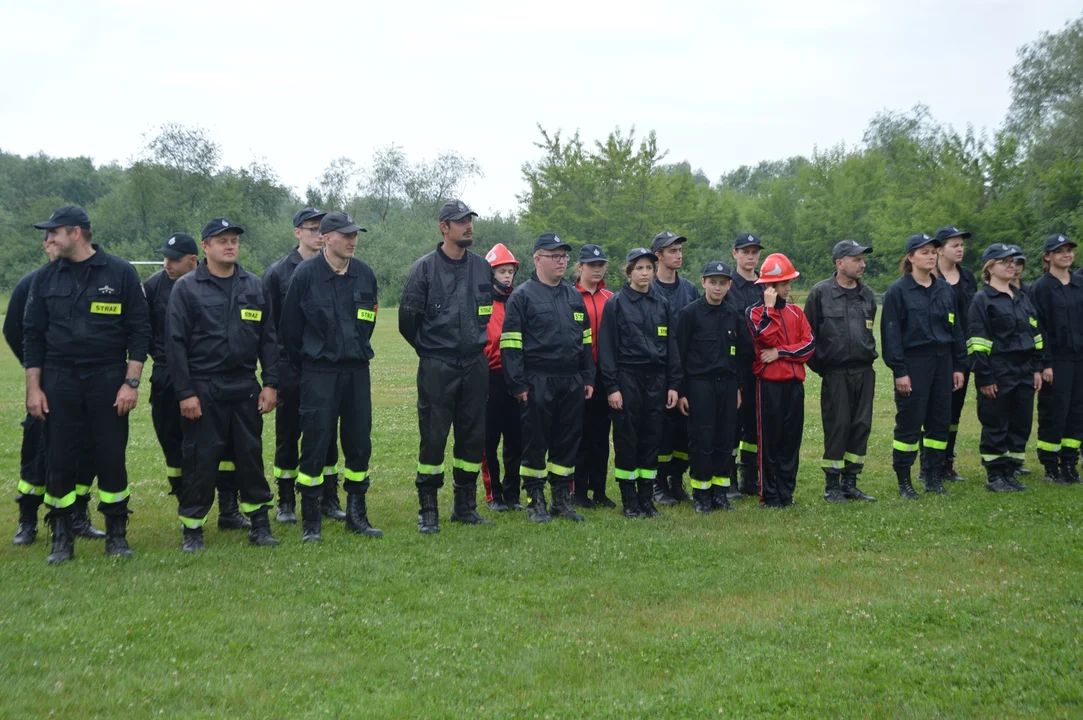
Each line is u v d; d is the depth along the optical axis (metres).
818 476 10.45
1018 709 4.39
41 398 6.90
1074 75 53.41
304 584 6.35
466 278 8.05
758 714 4.39
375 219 90.81
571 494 9.23
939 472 9.48
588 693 4.64
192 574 6.56
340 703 4.50
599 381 8.84
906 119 87.38
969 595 6.02
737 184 137.75
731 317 8.77
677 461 9.52
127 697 4.52
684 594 6.21
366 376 7.87
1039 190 42.97
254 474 7.44
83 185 99.19
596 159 52.56
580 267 9.26
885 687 4.66
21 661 4.92
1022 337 9.48
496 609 5.90
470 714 4.39
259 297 7.48
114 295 7.03
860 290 9.17
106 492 7.09
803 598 6.08
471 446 8.21
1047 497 8.98
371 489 9.91
